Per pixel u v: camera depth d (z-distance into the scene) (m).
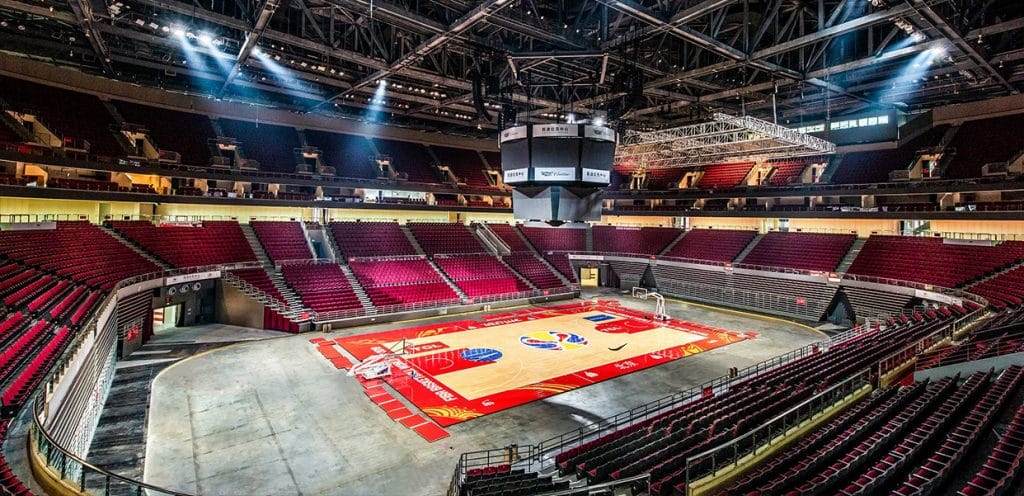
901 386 17.45
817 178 45.72
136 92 40.09
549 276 47.78
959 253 33.81
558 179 17.75
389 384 21.92
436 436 17.06
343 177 45.41
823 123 49.22
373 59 29.23
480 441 16.80
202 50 28.95
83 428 15.18
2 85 32.38
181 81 41.59
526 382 22.61
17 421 10.58
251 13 26.19
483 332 31.75
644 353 27.38
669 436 14.11
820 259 40.88
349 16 27.81
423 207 48.84
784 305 39.03
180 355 25.53
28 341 15.00
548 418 18.80
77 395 14.61
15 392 11.49
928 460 10.50
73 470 10.03
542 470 14.11
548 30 25.30
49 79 35.31
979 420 12.38
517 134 18.03
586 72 33.09
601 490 10.41
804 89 38.28
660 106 42.38
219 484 13.68
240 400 19.72
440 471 14.75
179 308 31.86
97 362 17.91
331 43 27.39
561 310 39.59
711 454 11.54
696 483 10.97
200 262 33.16
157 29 25.98
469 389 21.58
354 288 37.03
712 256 47.62
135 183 37.69
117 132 36.19
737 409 16.20
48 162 28.78
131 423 17.39
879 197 43.06
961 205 38.25
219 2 27.27
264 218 43.84
